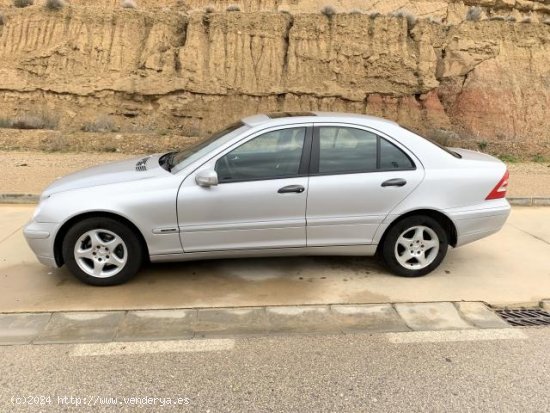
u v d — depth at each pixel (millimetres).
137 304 4520
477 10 20953
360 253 5121
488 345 3947
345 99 18031
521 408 3180
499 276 5332
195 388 3334
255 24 18391
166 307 4477
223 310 4441
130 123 17391
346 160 4918
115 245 4777
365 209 4918
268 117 5199
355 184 4844
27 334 3980
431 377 3504
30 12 18062
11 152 13000
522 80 18422
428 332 4133
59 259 4836
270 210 4781
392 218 4980
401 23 18594
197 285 4953
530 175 11109
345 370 3568
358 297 4754
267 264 5523
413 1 22562
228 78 17922
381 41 18453
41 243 4680
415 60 18438
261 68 18125
